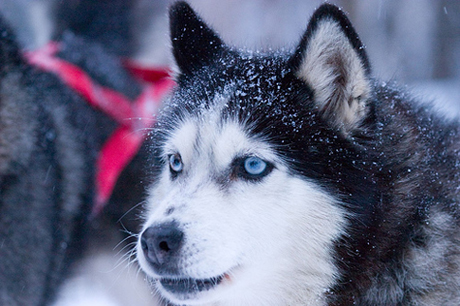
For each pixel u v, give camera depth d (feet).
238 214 11.25
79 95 19.99
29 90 17.83
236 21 55.42
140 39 25.59
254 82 12.33
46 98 18.72
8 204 16.74
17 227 16.84
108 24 25.23
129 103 20.61
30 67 18.62
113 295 20.58
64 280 18.85
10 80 17.29
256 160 11.64
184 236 10.85
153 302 19.89
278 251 11.50
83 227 19.04
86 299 20.03
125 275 19.92
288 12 55.01
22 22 24.48
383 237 11.77
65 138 18.71
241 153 11.66
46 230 17.49
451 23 55.57
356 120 11.84
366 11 50.83
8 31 17.98
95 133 19.66
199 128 12.15
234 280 11.35
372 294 11.94
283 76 12.34
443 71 54.70
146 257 11.14
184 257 10.80
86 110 19.80
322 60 11.94
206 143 11.94
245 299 12.29
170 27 14.40
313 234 11.54
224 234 11.00
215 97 12.41
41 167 17.53
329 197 11.51
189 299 11.34
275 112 11.87
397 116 12.81
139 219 16.37
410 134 12.53
